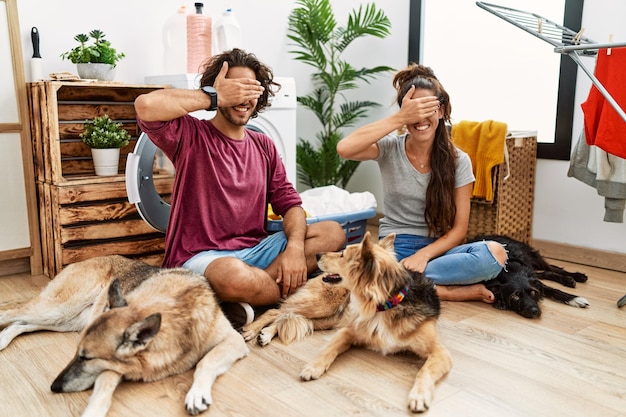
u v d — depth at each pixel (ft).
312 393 5.34
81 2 9.87
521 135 10.24
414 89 7.47
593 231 10.31
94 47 9.37
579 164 9.59
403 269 6.11
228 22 10.61
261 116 10.45
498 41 11.52
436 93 7.57
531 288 7.76
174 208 7.13
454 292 8.14
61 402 5.13
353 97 14.32
